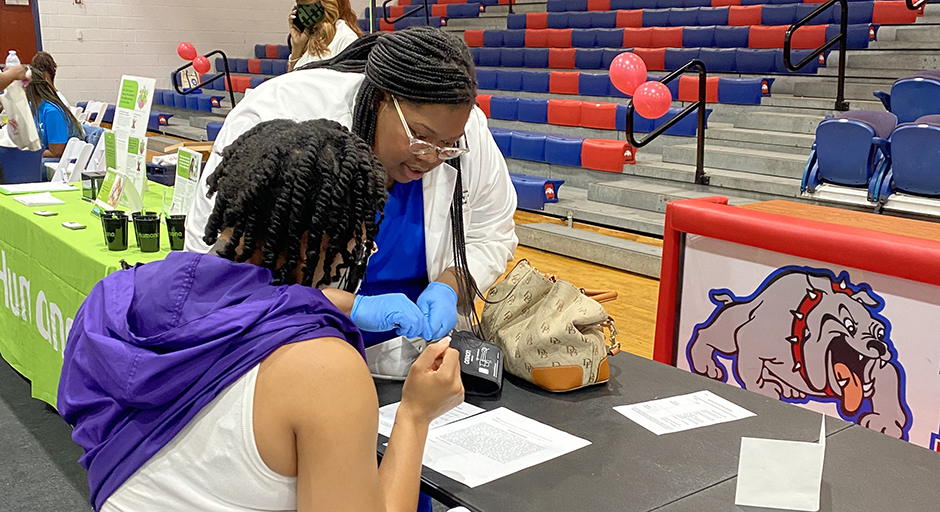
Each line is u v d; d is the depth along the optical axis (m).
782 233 2.08
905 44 6.66
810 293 2.09
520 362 1.50
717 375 2.37
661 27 8.86
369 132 1.39
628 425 1.35
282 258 0.85
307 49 3.38
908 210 4.18
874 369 1.97
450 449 1.25
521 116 7.39
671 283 2.43
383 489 0.90
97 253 2.28
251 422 0.77
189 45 8.33
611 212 5.59
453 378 0.96
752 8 8.24
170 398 0.79
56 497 2.29
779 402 1.47
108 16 11.06
